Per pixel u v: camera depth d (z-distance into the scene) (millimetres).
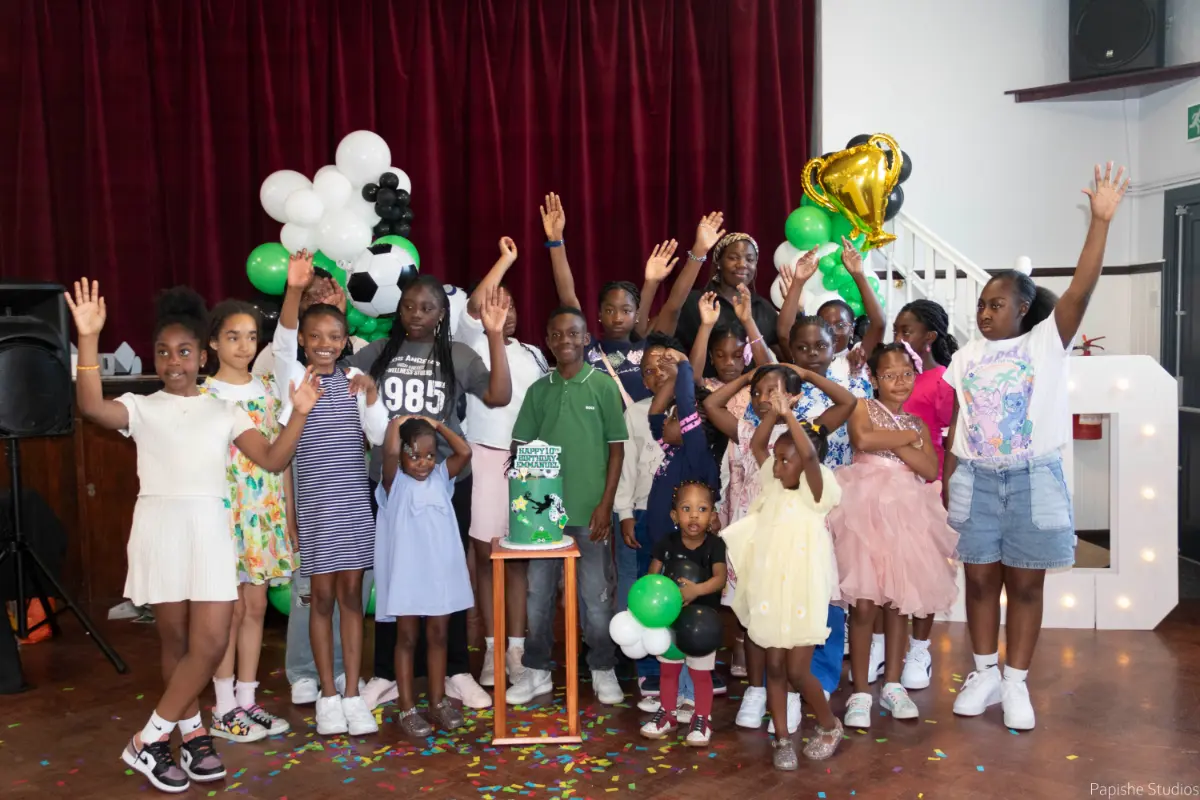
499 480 3562
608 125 5305
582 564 3238
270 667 3729
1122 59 5125
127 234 4934
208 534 2615
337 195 4332
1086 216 5555
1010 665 3021
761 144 5375
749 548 2830
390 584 2924
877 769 2711
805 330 3049
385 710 3229
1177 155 5180
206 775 2689
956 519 3105
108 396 4453
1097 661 3590
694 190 5359
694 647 2748
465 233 5305
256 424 2969
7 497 3998
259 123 5070
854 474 3082
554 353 3209
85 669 3688
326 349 2932
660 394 3182
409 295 3092
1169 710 3113
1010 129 5500
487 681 3486
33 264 4848
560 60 5273
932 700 3236
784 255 4680
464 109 5270
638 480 3342
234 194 5070
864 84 5430
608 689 3262
